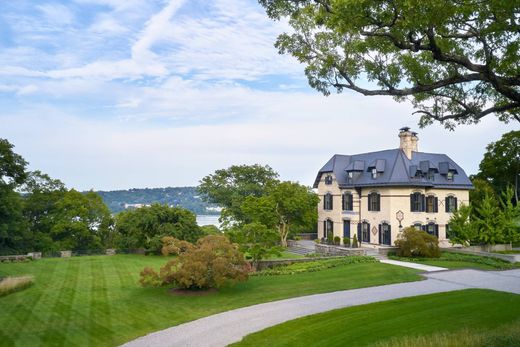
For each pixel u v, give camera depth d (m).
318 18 13.49
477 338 13.07
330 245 48.19
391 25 12.28
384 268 32.22
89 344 16.17
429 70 16.38
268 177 66.25
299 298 23.22
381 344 13.98
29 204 59.47
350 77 16.22
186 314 20.31
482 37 13.23
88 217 62.53
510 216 41.97
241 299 23.20
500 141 58.44
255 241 34.81
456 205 46.16
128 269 35.78
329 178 52.47
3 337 17.03
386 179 43.72
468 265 33.91
